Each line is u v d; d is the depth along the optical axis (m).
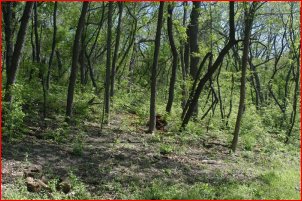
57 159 11.12
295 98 21.08
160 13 15.67
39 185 8.70
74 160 11.27
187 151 13.95
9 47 14.74
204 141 15.95
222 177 11.19
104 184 9.66
